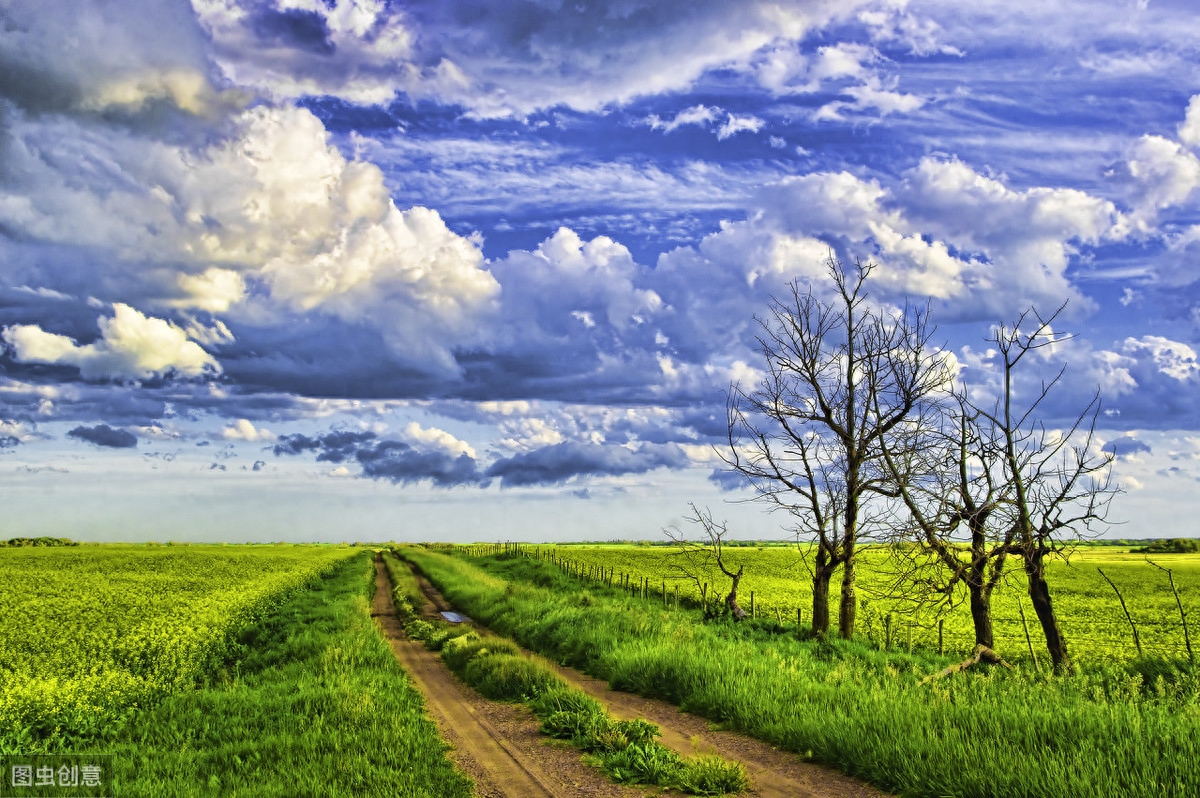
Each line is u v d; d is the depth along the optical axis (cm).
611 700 1384
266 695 1338
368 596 4184
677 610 2933
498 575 5806
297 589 4497
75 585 4525
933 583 1644
